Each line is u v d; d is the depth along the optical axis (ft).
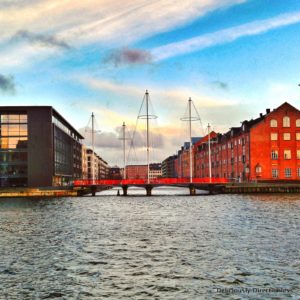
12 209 177.68
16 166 311.88
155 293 53.06
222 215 140.26
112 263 68.59
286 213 142.82
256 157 312.91
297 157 313.32
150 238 92.68
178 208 175.73
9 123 313.12
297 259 69.10
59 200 247.29
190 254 74.23
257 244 82.48
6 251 78.79
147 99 316.19
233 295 51.83
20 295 52.75
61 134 371.15
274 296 51.26
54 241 89.92
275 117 314.55
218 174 415.23
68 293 53.42
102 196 297.12
